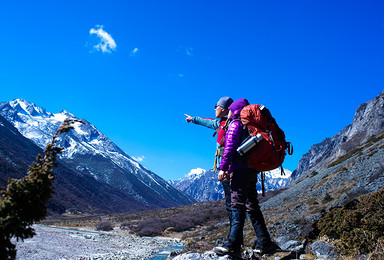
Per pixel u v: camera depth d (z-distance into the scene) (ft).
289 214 101.45
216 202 317.63
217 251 11.55
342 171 136.05
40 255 45.57
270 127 11.18
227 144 11.05
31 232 6.36
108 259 59.47
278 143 11.19
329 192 110.83
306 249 17.66
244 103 11.98
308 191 138.21
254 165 11.02
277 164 11.17
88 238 114.01
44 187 6.45
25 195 6.15
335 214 21.42
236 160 11.23
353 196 75.41
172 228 176.55
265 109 11.39
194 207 303.68
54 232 111.14
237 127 11.19
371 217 17.46
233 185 11.42
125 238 136.87
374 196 19.84
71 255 53.78
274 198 184.03
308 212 94.22
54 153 6.81
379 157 117.91
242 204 11.37
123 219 283.18
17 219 6.00
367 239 15.69
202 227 181.37
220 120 14.28
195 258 11.83
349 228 18.83
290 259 12.59
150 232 163.02
